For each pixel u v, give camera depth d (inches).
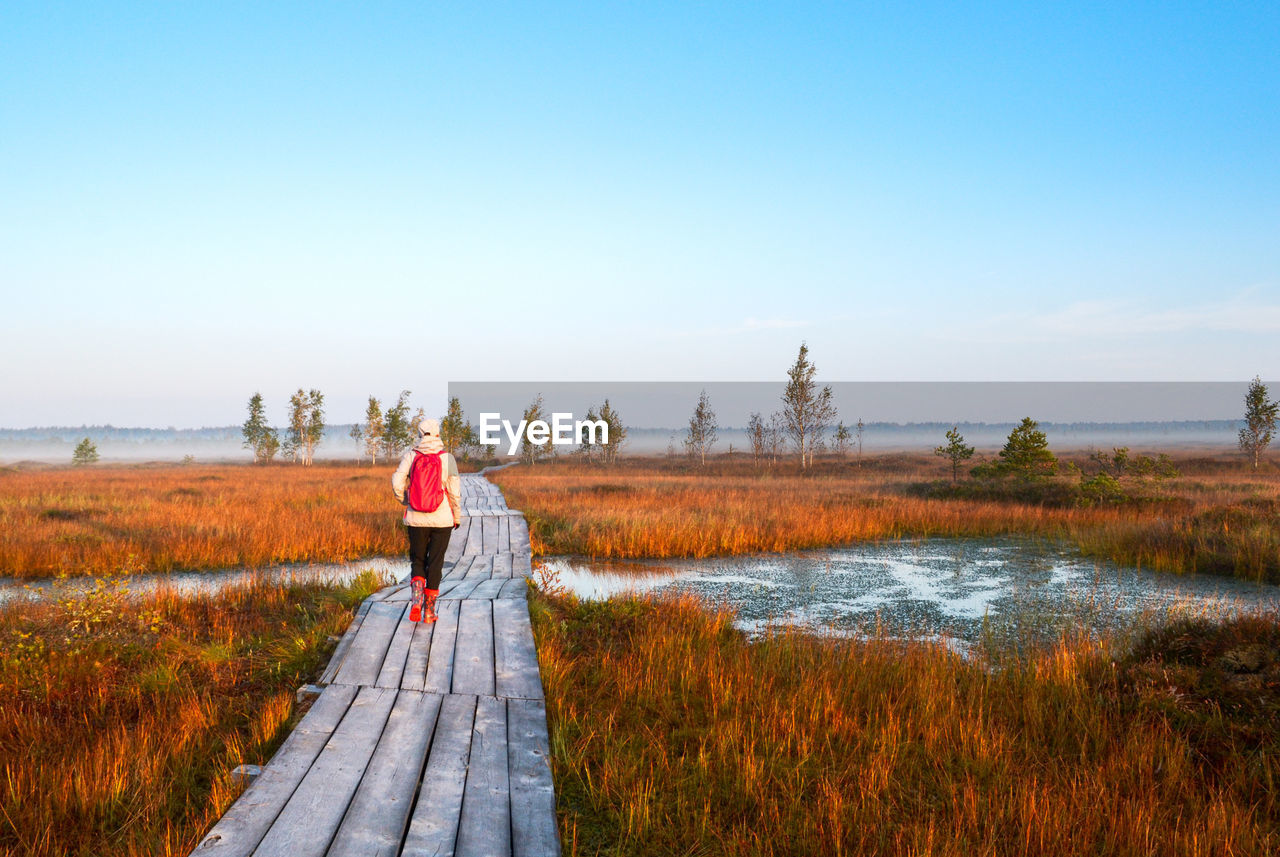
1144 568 497.7
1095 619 355.6
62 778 153.5
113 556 471.5
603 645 289.0
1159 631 261.6
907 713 210.5
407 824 132.7
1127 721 196.7
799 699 214.4
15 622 262.4
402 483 271.6
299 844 123.3
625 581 460.8
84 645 243.0
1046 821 142.7
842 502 848.3
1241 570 462.9
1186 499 801.6
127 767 158.2
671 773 168.2
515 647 249.3
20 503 747.4
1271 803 151.7
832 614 373.1
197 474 1605.6
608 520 642.8
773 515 699.4
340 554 526.6
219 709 202.8
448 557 466.3
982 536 661.3
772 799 156.6
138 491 970.1
